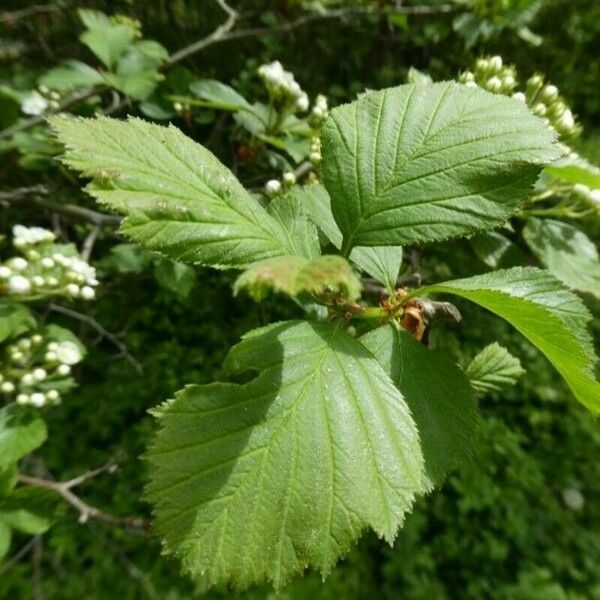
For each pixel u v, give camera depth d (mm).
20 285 292
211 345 869
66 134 135
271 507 130
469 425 159
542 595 748
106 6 674
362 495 130
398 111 162
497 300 131
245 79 608
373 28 739
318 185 197
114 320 861
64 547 684
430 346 184
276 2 609
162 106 425
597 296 257
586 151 863
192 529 128
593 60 1134
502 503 816
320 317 257
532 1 397
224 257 135
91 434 782
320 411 135
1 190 533
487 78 287
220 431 134
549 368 962
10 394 347
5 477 289
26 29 685
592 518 845
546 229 272
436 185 151
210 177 144
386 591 723
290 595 683
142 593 664
